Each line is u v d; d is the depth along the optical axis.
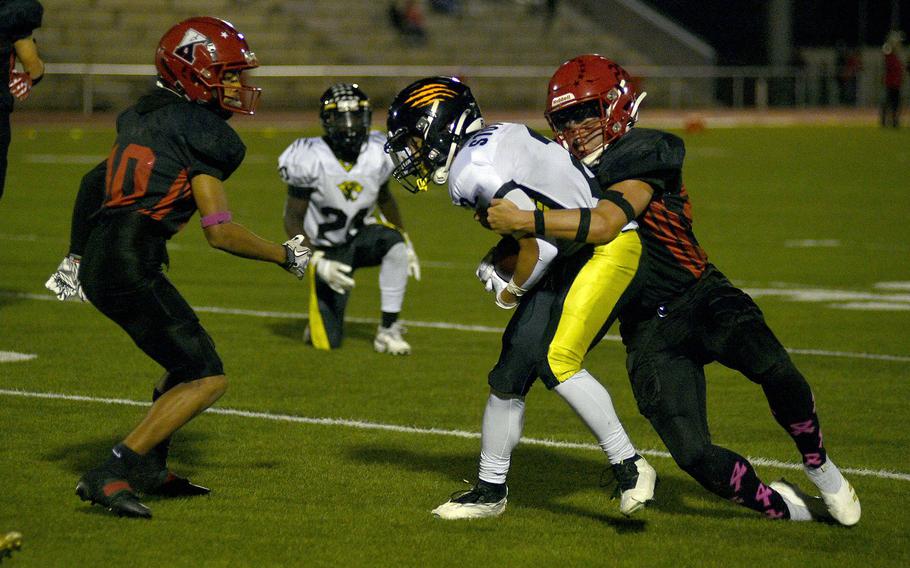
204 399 16.03
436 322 32.22
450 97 15.88
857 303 35.19
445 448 20.14
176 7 122.06
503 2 140.62
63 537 15.24
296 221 28.89
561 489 17.95
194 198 15.98
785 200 62.41
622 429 15.75
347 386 24.69
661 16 149.12
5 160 27.27
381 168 28.25
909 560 15.05
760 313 15.92
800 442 16.09
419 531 15.80
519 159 15.27
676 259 15.92
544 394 24.30
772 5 144.38
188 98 16.41
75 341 28.20
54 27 116.44
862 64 147.75
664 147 15.45
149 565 14.34
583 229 14.85
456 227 52.16
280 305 34.19
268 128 105.19
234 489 17.59
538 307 15.84
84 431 20.53
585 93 15.82
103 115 108.88
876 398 24.06
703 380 16.31
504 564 14.61
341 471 18.66
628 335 16.56
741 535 15.97
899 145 98.62
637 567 14.60
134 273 15.85
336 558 14.70
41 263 39.88
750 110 140.62
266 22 124.94
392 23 130.12
